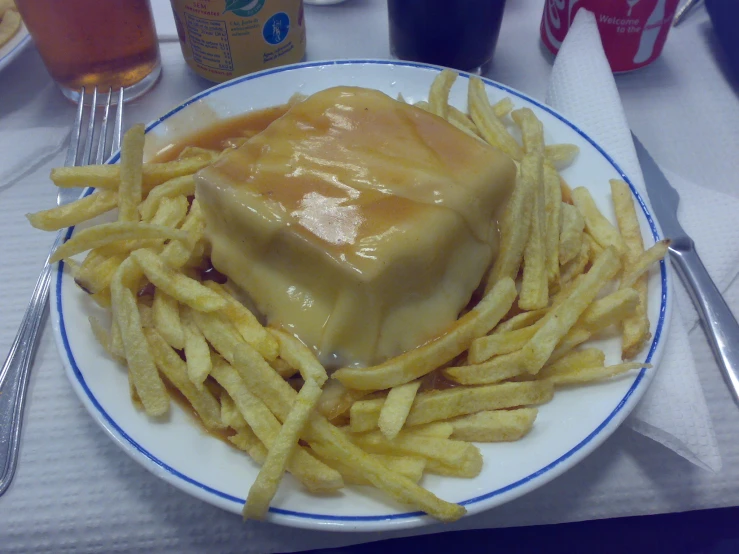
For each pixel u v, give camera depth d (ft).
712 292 0.87
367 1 1.38
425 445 0.70
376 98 0.86
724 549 0.79
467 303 0.83
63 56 1.08
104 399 0.73
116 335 0.74
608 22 1.14
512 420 0.71
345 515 0.66
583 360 0.75
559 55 1.11
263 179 0.77
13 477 0.76
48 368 0.84
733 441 0.80
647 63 1.22
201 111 1.03
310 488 0.68
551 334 0.73
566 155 0.95
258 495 0.65
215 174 0.78
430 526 0.75
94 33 1.06
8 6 1.18
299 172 0.78
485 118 0.97
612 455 0.79
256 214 0.75
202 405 0.73
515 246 0.82
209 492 0.67
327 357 0.76
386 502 0.68
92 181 0.87
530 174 0.85
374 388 0.73
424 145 0.81
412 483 0.67
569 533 0.79
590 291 0.76
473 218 0.78
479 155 0.81
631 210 0.88
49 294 0.83
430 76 1.06
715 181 1.07
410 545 0.78
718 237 0.96
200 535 0.74
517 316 0.79
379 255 0.71
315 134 0.82
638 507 0.77
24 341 0.84
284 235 0.74
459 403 0.73
